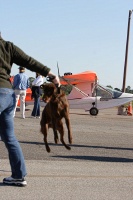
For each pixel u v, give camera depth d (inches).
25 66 227.1
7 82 221.5
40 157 329.1
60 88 257.4
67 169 285.7
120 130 559.8
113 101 834.2
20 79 645.9
